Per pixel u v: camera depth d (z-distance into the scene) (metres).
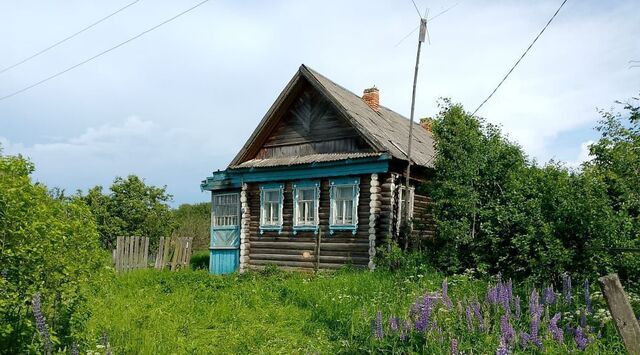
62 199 7.36
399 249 13.55
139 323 8.62
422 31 15.38
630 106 10.59
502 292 7.53
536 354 6.19
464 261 12.69
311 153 17.39
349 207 15.76
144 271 17.36
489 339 6.37
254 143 18.58
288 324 9.58
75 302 7.00
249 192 18.50
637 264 9.57
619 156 11.09
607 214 10.19
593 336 6.47
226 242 19.06
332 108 17.05
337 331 8.75
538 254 10.80
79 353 6.32
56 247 6.03
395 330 6.98
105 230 23.03
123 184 24.47
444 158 13.42
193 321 9.46
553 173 12.07
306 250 16.48
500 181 13.22
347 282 11.95
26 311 6.08
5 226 5.38
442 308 7.37
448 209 13.10
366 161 15.05
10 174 5.76
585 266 10.25
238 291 12.27
